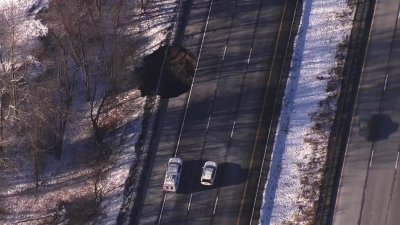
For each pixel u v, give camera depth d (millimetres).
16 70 82688
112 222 78438
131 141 85062
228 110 85625
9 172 84250
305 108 85250
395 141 80625
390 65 87125
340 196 77500
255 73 88375
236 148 82312
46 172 84188
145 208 79062
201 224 76812
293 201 77938
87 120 87875
